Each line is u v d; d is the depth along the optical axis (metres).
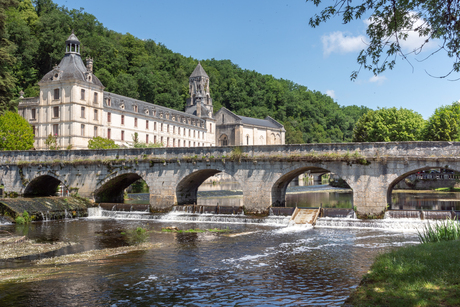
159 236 30.88
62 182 47.72
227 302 15.44
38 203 41.28
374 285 13.98
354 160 35.66
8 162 49.78
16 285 17.81
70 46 83.38
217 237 30.03
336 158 36.09
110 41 140.88
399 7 15.17
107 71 118.75
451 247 17.53
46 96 82.00
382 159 34.78
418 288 12.88
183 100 158.00
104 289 17.19
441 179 83.25
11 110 67.81
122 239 29.77
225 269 20.42
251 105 195.12
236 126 135.62
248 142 140.12
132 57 148.38
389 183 34.81
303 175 137.12
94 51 123.06
